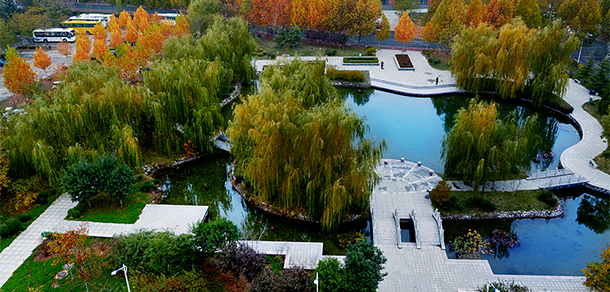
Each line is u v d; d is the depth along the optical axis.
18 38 89.12
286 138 34.22
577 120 53.44
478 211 37.50
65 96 41.00
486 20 76.50
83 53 66.31
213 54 58.25
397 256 32.72
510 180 41.62
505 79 57.91
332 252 33.97
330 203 33.88
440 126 55.50
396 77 69.06
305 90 43.62
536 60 55.56
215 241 28.78
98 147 42.00
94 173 36.44
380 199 39.03
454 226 36.81
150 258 28.94
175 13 113.19
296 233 36.59
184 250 29.22
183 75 45.56
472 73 59.47
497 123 38.28
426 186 41.00
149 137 47.88
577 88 61.94
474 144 37.78
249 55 65.00
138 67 63.19
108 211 37.59
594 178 41.66
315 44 85.88
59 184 40.00
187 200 41.56
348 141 33.78
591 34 77.12
